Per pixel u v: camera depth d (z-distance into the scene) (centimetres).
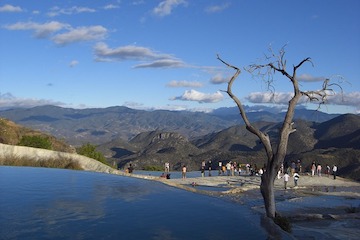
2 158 3102
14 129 5134
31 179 2128
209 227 1162
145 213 1305
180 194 1803
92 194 1653
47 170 2675
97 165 3616
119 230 1062
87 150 5300
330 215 1895
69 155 3516
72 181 2091
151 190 1880
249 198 2445
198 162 12838
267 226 1255
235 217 1351
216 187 3189
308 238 1361
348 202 2548
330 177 4453
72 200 1484
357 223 1772
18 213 1219
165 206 1463
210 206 1530
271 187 1578
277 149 1598
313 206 2297
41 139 4359
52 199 1484
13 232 1003
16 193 1609
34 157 3300
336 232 1535
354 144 14562
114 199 1555
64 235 993
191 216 1305
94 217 1204
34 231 1019
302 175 4556
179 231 1091
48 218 1165
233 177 4056
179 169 12156
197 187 3142
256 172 4475
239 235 1099
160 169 6906
